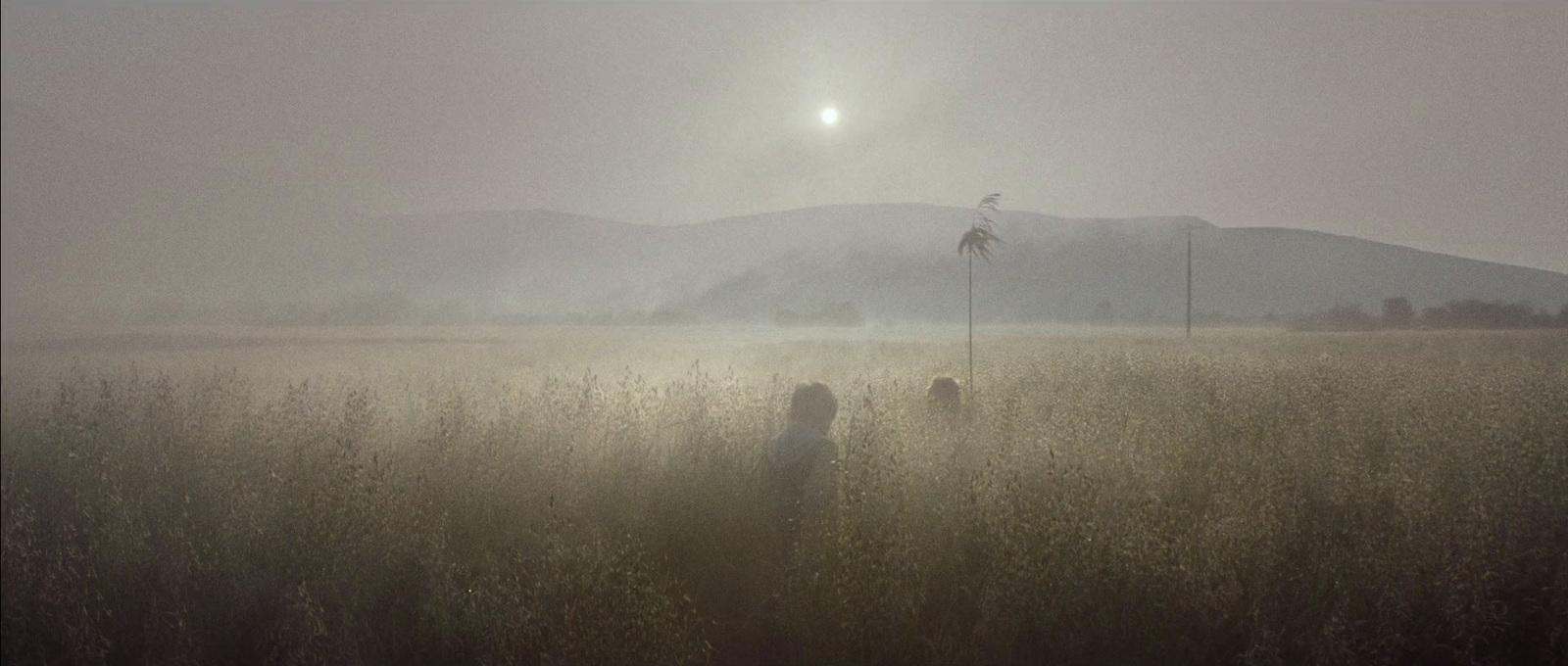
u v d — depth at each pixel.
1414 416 6.24
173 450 5.45
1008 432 5.93
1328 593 3.88
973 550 4.37
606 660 3.51
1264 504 4.32
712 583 4.60
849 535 3.89
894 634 3.72
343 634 3.82
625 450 5.86
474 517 4.95
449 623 3.77
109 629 3.86
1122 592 3.82
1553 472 4.61
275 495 4.67
